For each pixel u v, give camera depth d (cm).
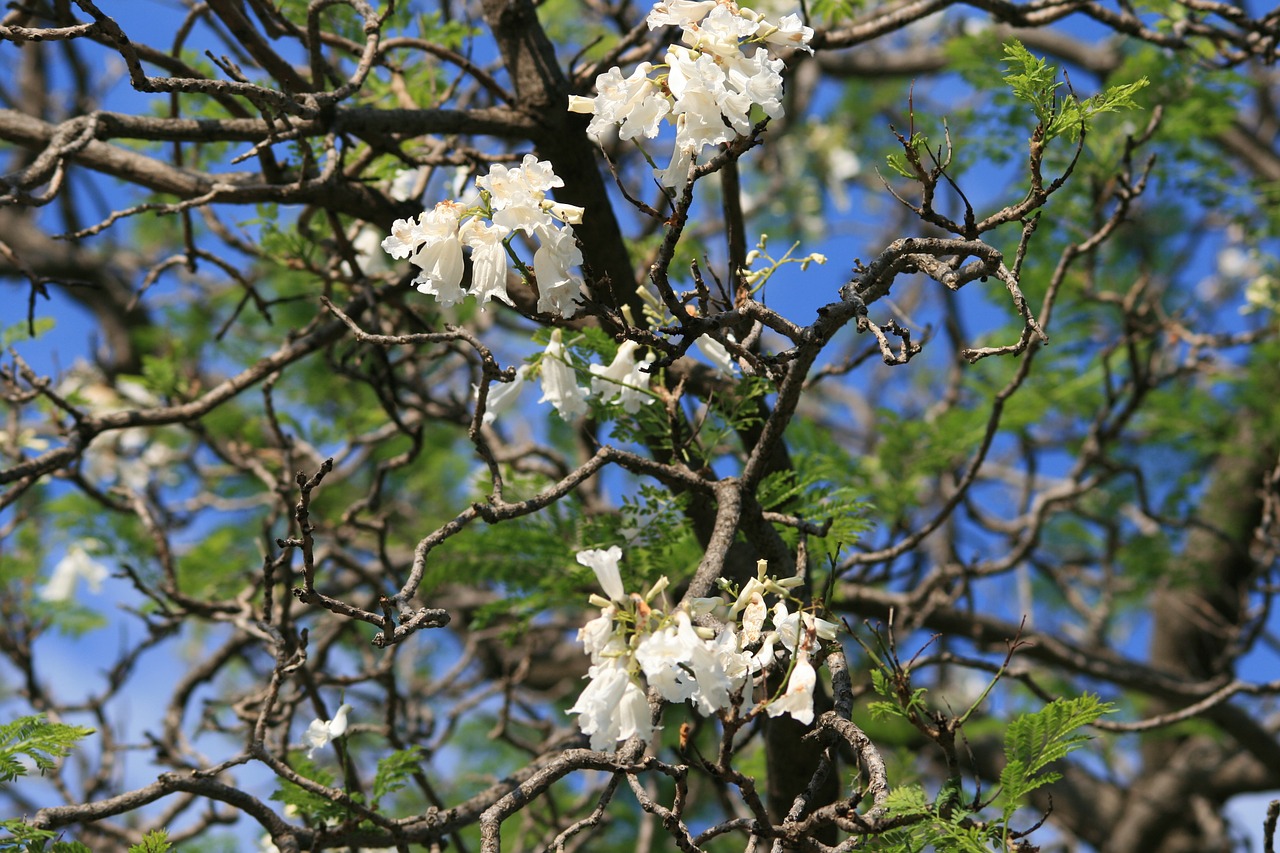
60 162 339
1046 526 855
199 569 636
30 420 687
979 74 553
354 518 461
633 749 253
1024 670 398
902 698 248
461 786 715
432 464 750
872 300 278
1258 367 696
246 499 693
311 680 404
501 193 239
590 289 247
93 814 281
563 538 420
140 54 385
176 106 409
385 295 442
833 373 404
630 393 321
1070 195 548
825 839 391
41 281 346
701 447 355
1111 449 687
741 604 240
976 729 711
